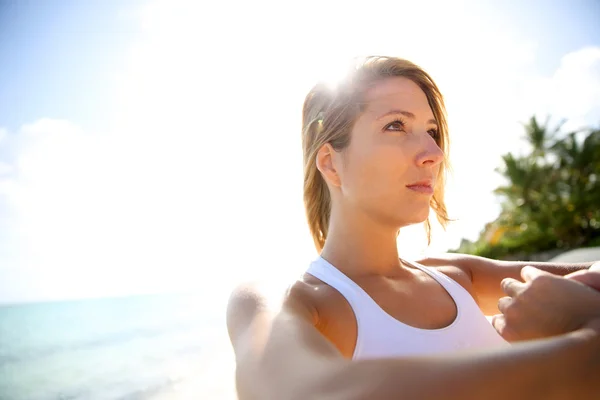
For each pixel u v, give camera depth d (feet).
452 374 1.60
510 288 2.63
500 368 1.61
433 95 4.53
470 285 4.62
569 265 4.83
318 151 4.30
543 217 98.89
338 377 1.70
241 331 2.67
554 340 1.77
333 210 4.20
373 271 3.94
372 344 3.28
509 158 102.17
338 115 4.15
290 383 1.80
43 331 114.21
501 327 2.61
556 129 101.50
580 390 1.61
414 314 3.62
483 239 104.37
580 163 98.32
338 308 3.43
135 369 58.49
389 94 4.02
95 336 91.91
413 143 3.90
